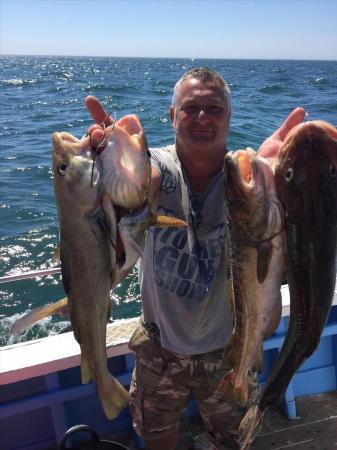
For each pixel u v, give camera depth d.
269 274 2.07
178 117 2.35
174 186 2.45
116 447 2.85
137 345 2.79
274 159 2.10
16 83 50.56
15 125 21.02
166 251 2.51
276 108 24.45
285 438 3.18
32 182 12.22
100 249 2.02
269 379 2.18
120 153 2.01
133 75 69.31
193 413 3.44
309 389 3.51
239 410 2.69
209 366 2.65
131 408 2.93
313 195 1.94
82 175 1.98
